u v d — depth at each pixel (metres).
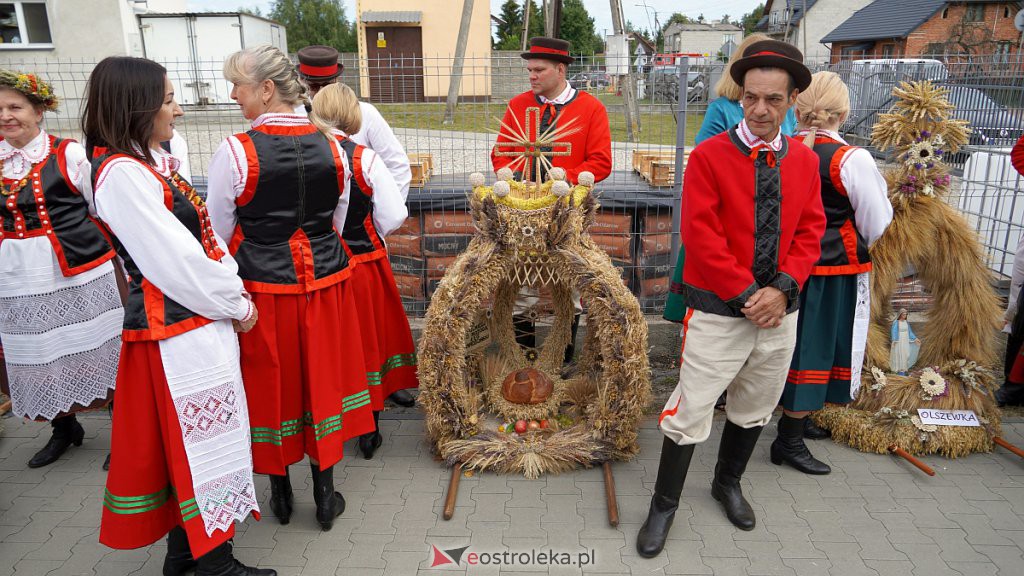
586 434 3.25
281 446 2.60
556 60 3.75
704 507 2.93
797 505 2.94
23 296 3.04
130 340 2.12
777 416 3.74
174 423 2.16
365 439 3.32
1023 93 5.71
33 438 3.60
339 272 2.65
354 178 2.91
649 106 4.50
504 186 3.08
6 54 10.93
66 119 4.43
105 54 11.17
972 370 3.38
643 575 2.52
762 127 2.36
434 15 17.02
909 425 3.30
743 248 2.44
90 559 2.65
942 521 2.81
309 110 2.60
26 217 3.01
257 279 2.48
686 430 2.58
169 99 2.11
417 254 4.58
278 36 16.84
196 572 2.40
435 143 4.71
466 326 3.19
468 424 3.25
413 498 3.01
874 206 2.89
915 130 3.26
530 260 3.21
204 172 4.77
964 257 3.29
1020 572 2.51
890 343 3.63
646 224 4.47
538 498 3.01
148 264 2.04
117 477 2.19
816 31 31.00
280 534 2.77
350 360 2.76
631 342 3.07
